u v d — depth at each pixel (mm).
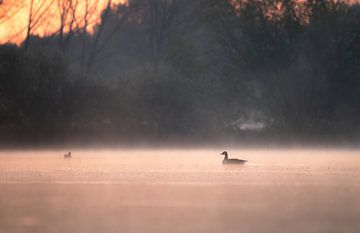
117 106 128375
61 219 51719
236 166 90250
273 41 139500
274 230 48094
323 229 48438
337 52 139250
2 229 48812
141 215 53281
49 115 125875
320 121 136875
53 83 125750
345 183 69875
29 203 58656
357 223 49969
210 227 49031
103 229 48938
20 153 120125
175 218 52438
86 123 129250
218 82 139125
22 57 126875
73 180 73938
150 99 127688
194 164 93625
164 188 67000
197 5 155375
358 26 139250
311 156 112375
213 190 65438
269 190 65188
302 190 65188
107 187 68125
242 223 50438
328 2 139250
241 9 139500
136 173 80938
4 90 125000
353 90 139500
